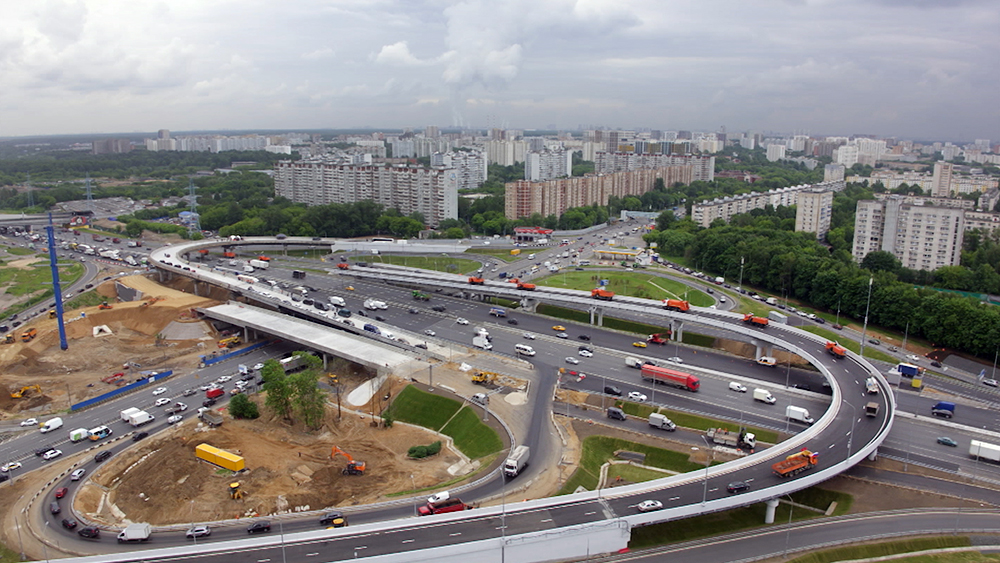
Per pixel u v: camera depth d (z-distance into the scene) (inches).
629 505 5812.0
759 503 6382.9
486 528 5526.6
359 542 5413.4
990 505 6407.5
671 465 7130.9
